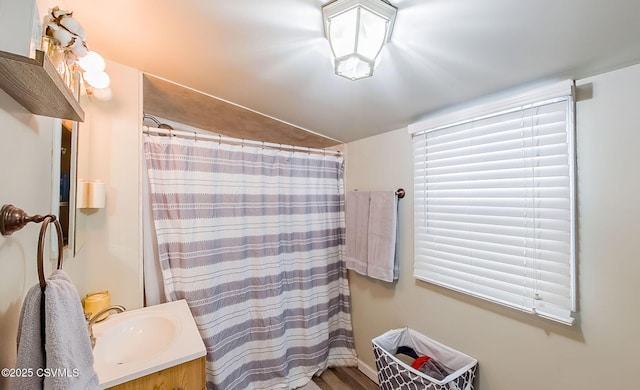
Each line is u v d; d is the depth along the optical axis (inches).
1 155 22.2
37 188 31.4
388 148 79.7
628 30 33.4
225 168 73.0
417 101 60.1
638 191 38.9
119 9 40.6
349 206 90.7
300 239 87.4
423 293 70.1
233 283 74.0
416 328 71.9
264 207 80.7
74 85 41.2
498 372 55.1
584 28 34.2
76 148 45.4
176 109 77.0
